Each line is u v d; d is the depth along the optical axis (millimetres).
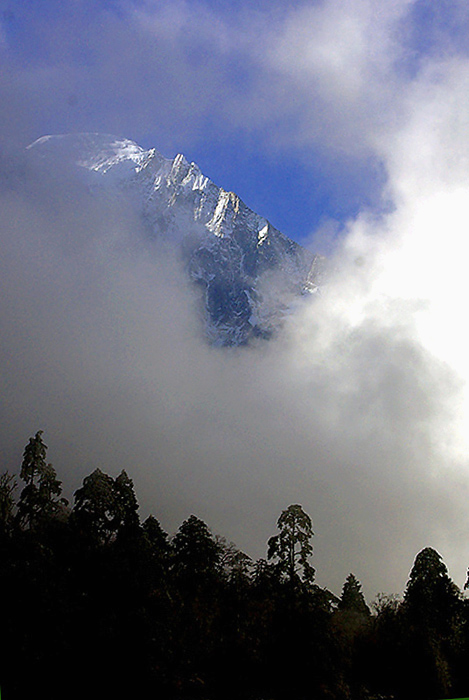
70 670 57344
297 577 75438
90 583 64562
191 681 63719
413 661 75562
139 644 60062
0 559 61312
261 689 66562
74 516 73500
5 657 55000
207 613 69375
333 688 68562
